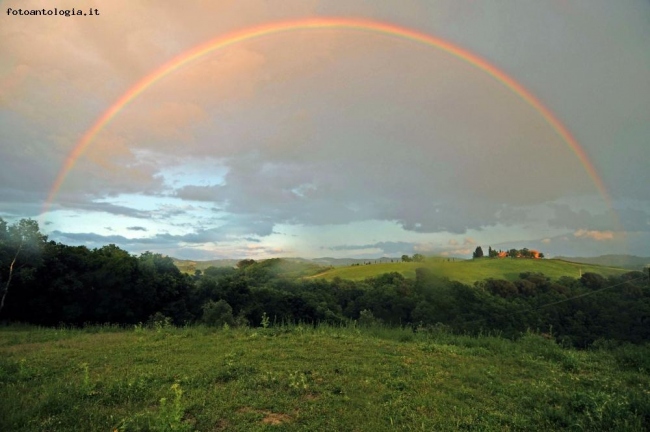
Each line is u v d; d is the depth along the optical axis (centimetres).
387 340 1167
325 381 751
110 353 980
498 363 929
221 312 3142
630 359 965
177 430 514
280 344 1070
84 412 590
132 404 630
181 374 780
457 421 584
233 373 788
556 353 1019
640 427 564
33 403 620
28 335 1330
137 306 3791
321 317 3772
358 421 580
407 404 651
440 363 912
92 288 3488
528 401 677
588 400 654
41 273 3172
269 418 592
